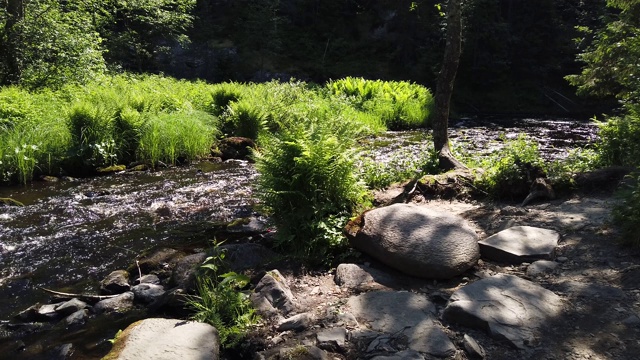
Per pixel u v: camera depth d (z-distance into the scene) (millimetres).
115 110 12719
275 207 5363
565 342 3246
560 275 4133
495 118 27062
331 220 5145
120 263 5879
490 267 4453
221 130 15023
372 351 3256
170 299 4438
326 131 5812
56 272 5660
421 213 4820
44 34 16047
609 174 6266
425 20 38531
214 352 3332
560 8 39812
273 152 5391
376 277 4379
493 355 3176
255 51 37344
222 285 4043
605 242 4621
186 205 8383
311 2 42156
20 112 12227
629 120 7723
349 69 38188
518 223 5293
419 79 37781
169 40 35281
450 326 3525
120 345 3324
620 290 3791
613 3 13344
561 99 35969
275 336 3553
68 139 11492
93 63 18156
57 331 4312
